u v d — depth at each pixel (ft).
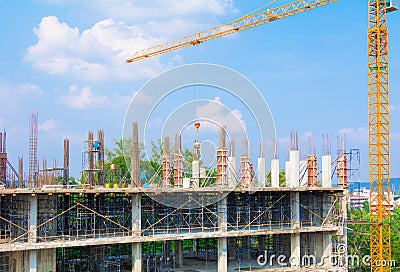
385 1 270.87
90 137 187.42
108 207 180.65
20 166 175.11
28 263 158.30
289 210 213.25
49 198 169.68
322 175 218.79
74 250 224.53
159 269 196.03
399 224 389.39
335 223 218.18
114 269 197.16
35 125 168.86
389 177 260.83
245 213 210.59
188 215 204.54
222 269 188.24
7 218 171.42
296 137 218.38
